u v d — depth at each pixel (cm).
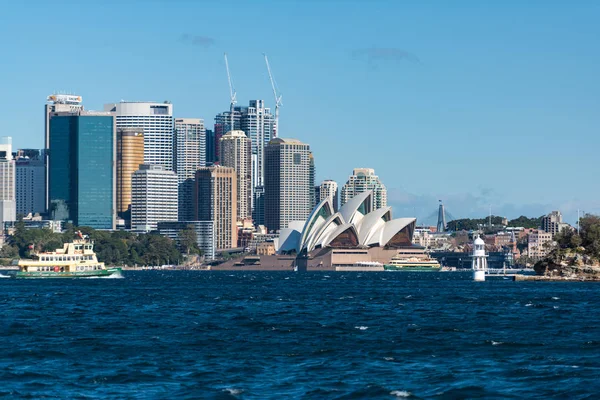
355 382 12425
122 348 16012
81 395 11638
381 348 15900
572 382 12238
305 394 11600
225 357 14825
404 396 11425
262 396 11506
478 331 18638
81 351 15638
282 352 15425
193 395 11575
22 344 16700
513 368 13475
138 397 11500
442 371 13275
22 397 11500
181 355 15100
